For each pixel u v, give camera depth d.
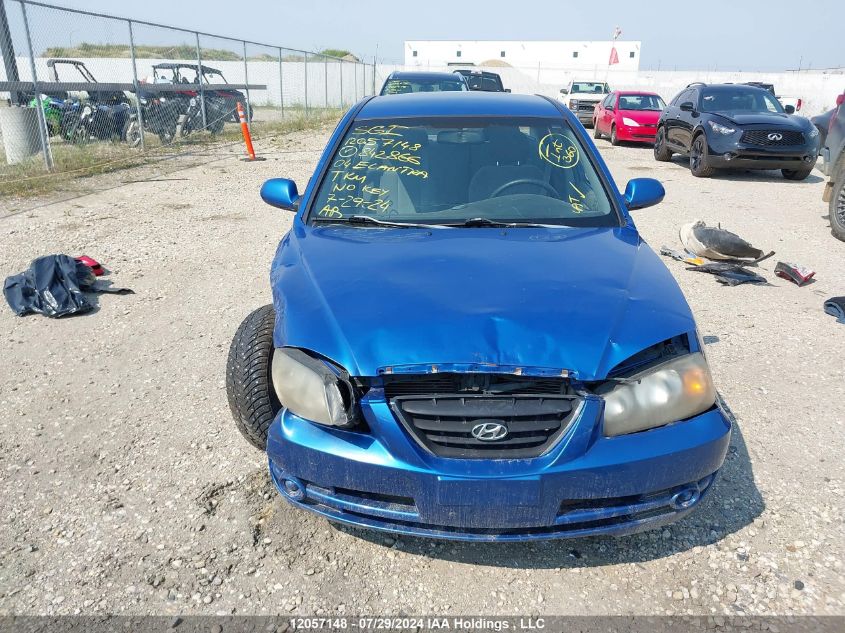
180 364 4.46
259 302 5.59
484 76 19.97
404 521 2.36
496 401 2.27
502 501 2.23
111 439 3.58
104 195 9.94
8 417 3.82
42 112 11.25
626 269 2.82
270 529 2.87
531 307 2.47
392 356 2.30
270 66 27.11
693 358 2.45
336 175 3.63
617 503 2.36
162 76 17.38
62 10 11.71
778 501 3.01
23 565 2.68
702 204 9.79
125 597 2.51
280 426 2.50
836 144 7.80
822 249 7.34
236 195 10.14
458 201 3.47
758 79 36.31
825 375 4.27
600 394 2.30
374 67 35.59
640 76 41.50
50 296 5.30
